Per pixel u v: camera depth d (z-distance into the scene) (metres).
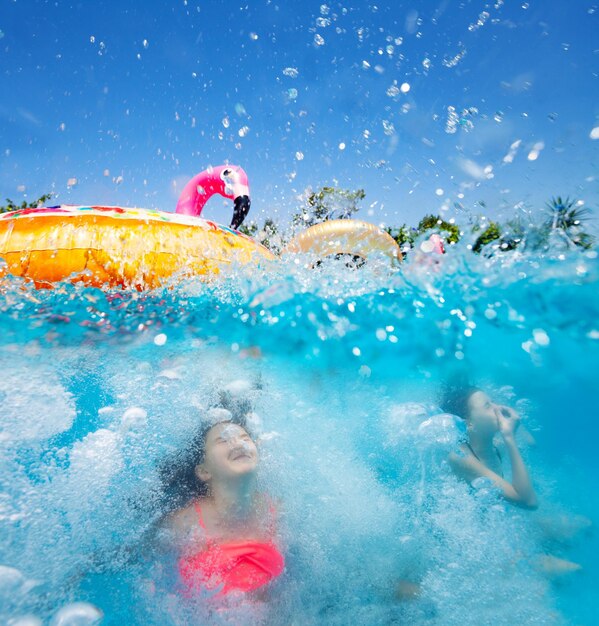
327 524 1.60
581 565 1.43
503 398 1.96
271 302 2.81
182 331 2.61
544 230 2.70
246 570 1.41
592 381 1.92
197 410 1.92
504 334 2.19
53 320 2.69
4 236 3.21
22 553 1.37
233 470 1.64
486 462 1.79
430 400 2.05
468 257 2.76
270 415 2.00
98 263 3.16
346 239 4.80
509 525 1.57
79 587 1.30
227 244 3.68
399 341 2.33
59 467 1.67
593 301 2.13
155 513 1.57
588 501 1.62
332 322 2.57
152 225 3.48
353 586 1.41
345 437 1.93
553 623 1.26
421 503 1.68
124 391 2.08
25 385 2.07
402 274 2.84
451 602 1.35
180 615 1.25
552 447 1.78
